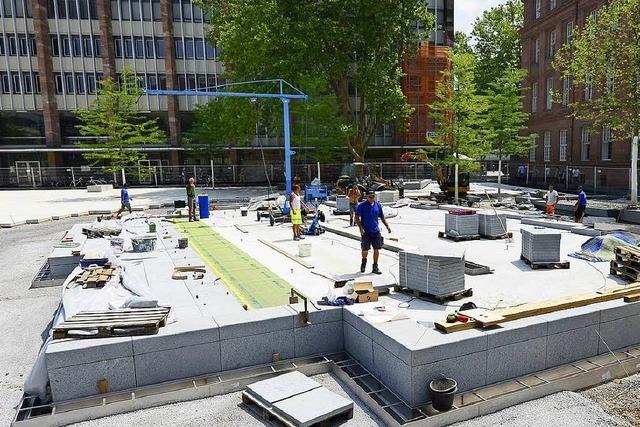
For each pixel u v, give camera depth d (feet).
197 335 23.24
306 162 165.89
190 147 167.43
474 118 105.09
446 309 26.76
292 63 116.98
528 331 23.20
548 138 151.12
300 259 41.60
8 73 166.40
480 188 130.82
